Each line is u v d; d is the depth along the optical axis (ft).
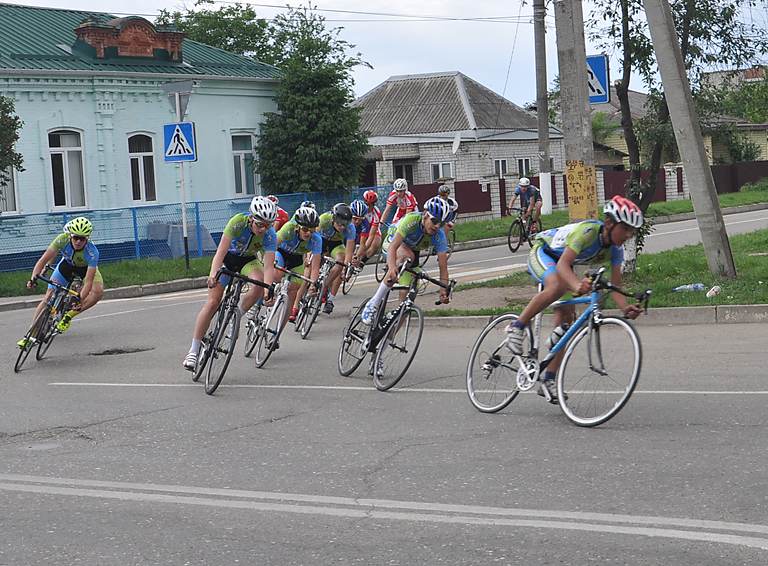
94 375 30.73
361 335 28.04
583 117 36.68
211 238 77.00
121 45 81.82
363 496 16.53
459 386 26.35
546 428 20.75
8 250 68.49
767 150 165.99
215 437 21.56
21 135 74.33
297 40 95.71
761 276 38.86
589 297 20.99
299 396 25.94
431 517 15.17
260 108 92.48
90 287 33.76
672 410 21.72
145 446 21.02
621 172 120.06
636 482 16.39
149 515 15.94
